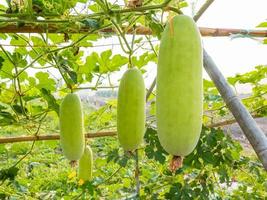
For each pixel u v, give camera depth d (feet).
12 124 10.71
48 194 14.30
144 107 6.29
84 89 11.14
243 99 13.37
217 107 12.87
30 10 6.93
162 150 11.03
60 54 9.79
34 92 11.37
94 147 17.81
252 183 15.06
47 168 22.58
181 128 4.74
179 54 4.87
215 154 12.14
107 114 13.44
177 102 4.76
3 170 11.38
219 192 14.32
